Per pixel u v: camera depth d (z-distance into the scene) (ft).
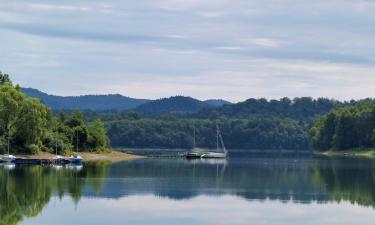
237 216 322.75
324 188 452.76
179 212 331.57
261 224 303.27
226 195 403.34
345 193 422.82
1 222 294.66
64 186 435.53
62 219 305.94
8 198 370.53
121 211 330.95
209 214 327.06
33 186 431.43
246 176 556.10
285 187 457.27
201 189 434.71
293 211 340.80
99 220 305.32
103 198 376.68
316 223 308.19
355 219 319.68
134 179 503.20
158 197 386.32
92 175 533.14
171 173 583.17
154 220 307.78
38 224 292.61
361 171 629.10
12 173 536.01
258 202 372.58
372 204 369.71
